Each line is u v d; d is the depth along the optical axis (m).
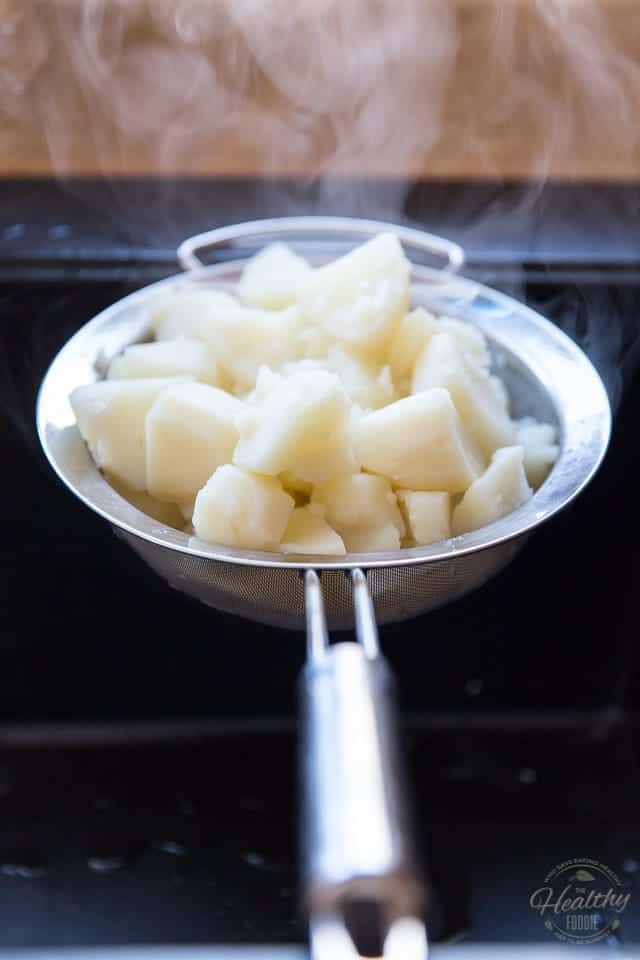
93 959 0.45
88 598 0.59
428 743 0.55
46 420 0.49
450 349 0.50
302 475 0.46
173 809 0.52
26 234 0.64
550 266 0.63
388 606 0.47
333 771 0.34
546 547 0.59
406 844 0.33
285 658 0.58
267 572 0.44
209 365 0.51
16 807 0.52
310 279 0.51
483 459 0.50
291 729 0.55
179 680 0.57
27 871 0.49
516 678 0.58
